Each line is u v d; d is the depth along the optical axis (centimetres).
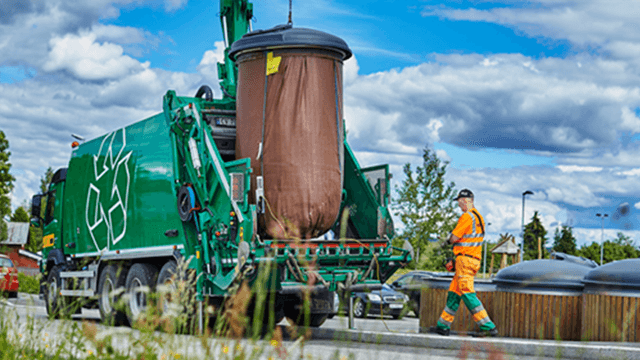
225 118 1018
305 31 945
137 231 1123
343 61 982
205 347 295
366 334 496
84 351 370
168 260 1059
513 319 900
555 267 903
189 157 995
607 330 823
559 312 827
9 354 426
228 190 903
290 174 917
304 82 934
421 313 989
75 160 1396
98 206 1273
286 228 893
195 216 953
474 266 862
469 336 891
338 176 951
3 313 471
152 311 315
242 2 1186
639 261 842
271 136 929
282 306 1030
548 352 720
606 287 827
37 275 573
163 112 1072
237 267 849
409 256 966
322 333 923
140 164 1126
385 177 1021
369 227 1034
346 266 937
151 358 311
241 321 277
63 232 1423
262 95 945
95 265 1228
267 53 948
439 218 3253
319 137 930
